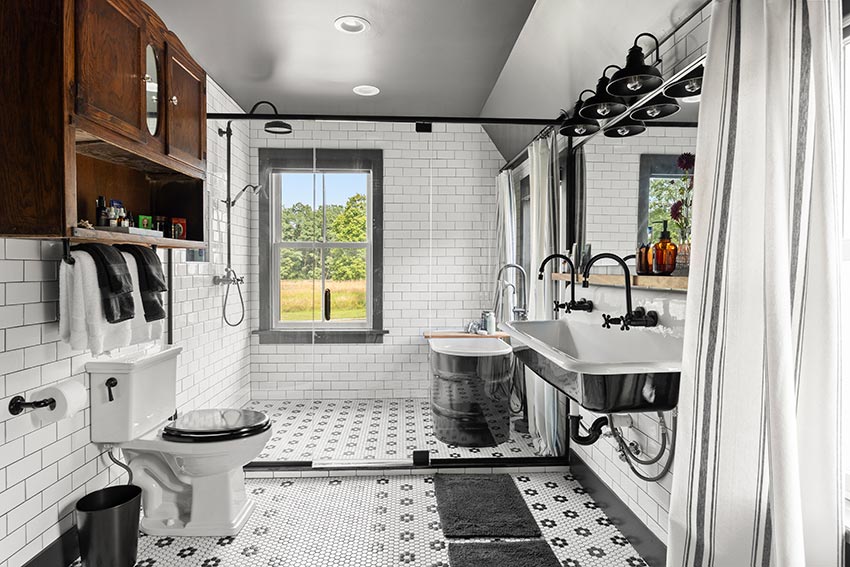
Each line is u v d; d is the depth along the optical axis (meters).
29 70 1.62
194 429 2.38
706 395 1.39
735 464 1.33
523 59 2.90
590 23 2.24
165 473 2.53
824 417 1.17
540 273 2.63
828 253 1.15
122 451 2.54
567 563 2.20
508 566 2.17
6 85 1.63
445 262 3.40
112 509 2.07
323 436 3.37
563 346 2.66
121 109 1.93
